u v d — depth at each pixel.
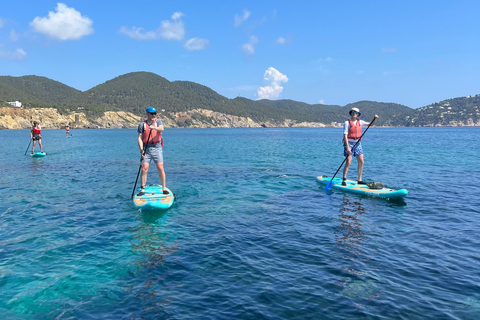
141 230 6.72
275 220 7.40
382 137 67.62
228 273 4.73
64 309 3.84
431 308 3.80
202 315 3.69
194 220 7.43
